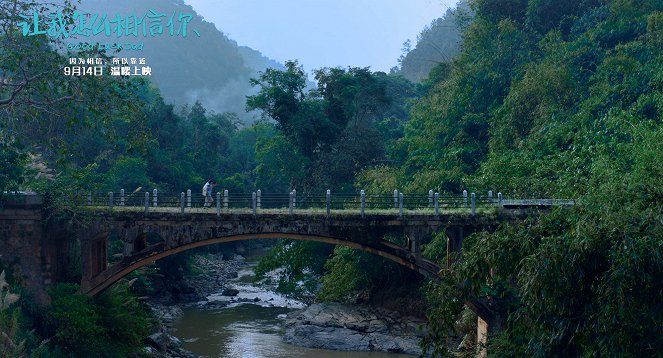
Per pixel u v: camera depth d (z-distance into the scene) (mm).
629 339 13508
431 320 17359
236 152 98688
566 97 41375
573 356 15195
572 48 45531
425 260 28812
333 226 28703
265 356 34875
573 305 14781
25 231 27484
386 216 28750
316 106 56594
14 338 22766
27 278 27297
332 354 35500
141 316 31891
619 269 13578
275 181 84312
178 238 28391
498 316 27625
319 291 44281
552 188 31266
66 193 28281
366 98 63312
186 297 51688
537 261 14734
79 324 26219
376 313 40875
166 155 65375
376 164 57781
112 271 28188
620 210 14867
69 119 27062
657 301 13688
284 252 46812
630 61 39844
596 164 28172
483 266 16516
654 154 24266
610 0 49562
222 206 30516
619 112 36250
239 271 67250
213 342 37750
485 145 45156
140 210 28516
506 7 53500
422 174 43312
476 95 47906
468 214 28672
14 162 27578
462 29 62906
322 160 56844
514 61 48031
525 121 41562
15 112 27406
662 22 40906
